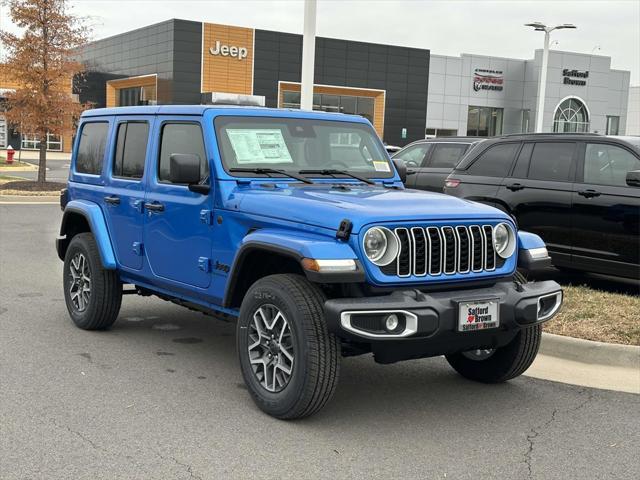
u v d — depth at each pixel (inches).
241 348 193.5
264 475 154.2
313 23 473.4
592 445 175.9
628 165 321.4
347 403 202.2
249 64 1763.0
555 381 225.9
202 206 211.2
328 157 231.6
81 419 184.2
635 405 205.3
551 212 344.2
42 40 887.1
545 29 1352.1
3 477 150.4
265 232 186.9
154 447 167.6
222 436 175.0
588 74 2282.2
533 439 178.9
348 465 160.4
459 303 174.1
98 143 272.8
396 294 172.6
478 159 383.6
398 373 233.1
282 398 180.9
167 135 231.9
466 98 2175.2
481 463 163.5
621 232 318.3
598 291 320.8
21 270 400.5
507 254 195.3
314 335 172.7
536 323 190.7
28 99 890.7
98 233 258.1
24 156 1736.0
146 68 1791.3
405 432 181.2
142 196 238.7
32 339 260.7
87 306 267.6
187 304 235.1
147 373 224.1
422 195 203.2
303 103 482.6
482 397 210.1
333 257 168.4
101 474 152.8
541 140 359.3
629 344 245.4
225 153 210.5
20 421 181.9
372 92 1948.8
